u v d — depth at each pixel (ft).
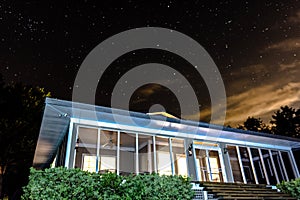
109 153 34.55
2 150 56.29
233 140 38.14
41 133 29.71
